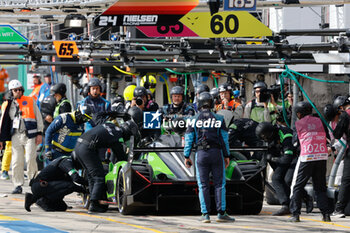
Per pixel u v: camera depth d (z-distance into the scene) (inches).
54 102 2213.3
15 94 1911.9
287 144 1525.6
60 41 1812.3
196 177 1422.2
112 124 1498.5
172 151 1483.8
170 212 1530.5
